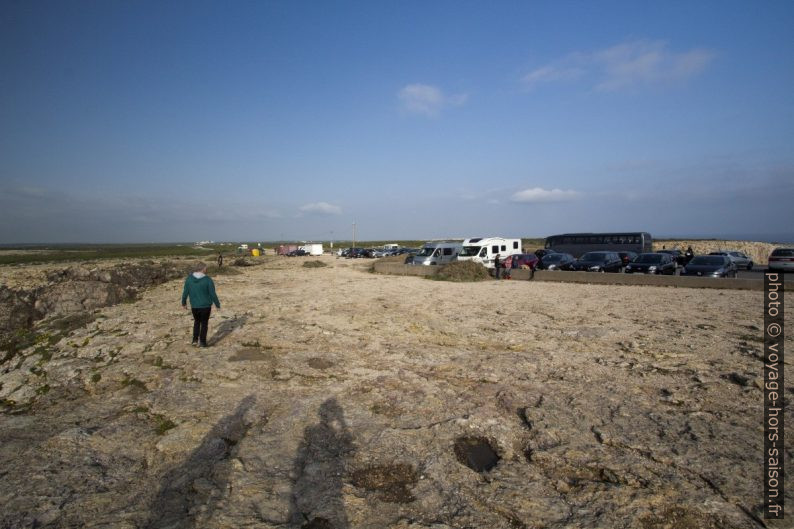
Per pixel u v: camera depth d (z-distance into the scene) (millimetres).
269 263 44000
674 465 4672
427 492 4281
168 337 10672
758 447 5023
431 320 12586
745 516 3820
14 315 14617
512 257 29438
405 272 30656
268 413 6203
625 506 3996
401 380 7445
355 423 5820
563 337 10422
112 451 5238
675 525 3738
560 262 31797
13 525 3830
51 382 8078
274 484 4445
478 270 26750
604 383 7199
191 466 4816
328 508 4027
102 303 16484
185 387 7316
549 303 16047
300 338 10422
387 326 11750
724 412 5996
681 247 61938
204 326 9773
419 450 5102
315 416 6055
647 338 10180
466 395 6738
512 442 5273
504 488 4336
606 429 5531
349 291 20078
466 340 10242
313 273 32344
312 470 4695
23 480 4590
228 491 4320
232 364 8469
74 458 5070
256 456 5008
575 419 5828
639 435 5363
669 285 21703
